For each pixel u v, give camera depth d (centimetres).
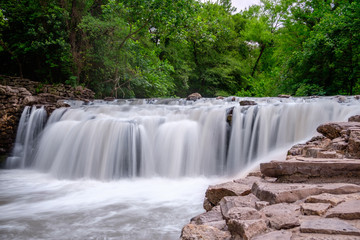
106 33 1675
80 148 948
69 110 1162
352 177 296
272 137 809
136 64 1881
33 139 1145
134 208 521
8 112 1166
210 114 907
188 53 3142
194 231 225
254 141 827
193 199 581
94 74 1819
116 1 1766
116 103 1423
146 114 1104
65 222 451
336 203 230
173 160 864
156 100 1412
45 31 1527
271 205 253
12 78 1349
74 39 1639
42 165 1034
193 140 875
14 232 413
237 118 859
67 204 564
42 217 480
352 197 244
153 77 1895
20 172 1005
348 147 384
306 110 784
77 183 805
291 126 791
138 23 1742
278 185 299
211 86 3300
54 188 734
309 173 311
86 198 614
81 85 1664
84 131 966
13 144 1170
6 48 1540
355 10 1547
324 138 519
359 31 1562
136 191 672
